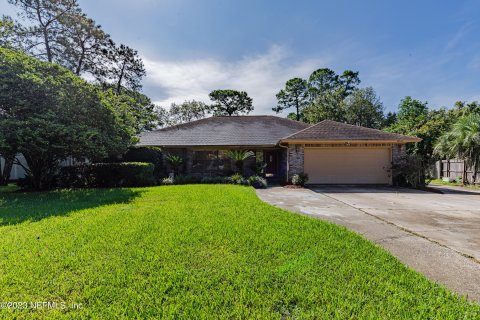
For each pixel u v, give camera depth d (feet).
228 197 27.07
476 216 20.98
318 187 43.19
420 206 25.66
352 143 46.11
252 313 7.23
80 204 23.35
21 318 6.93
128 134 40.09
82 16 60.85
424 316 7.14
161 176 49.11
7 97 27.40
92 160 40.96
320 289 8.46
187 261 10.55
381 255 11.53
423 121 66.08
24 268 9.66
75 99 32.53
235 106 147.13
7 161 38.86
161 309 7.32
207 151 55.26
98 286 8.51
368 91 103.91
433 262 11.28
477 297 8.44
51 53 59.41
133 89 85.40
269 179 55.16
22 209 20.97
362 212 22.52
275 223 16.65
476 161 44.80
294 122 65.05
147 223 16.17
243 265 10.23
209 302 7.72
